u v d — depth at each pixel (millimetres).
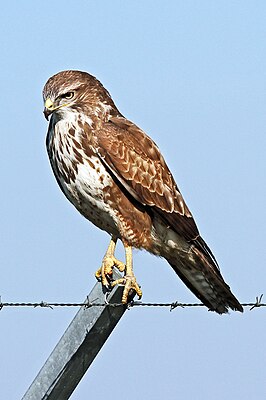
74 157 12125
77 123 12133
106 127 12234
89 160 12086
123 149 12195
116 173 12125
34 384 8258
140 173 12266
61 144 12211
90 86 12328
